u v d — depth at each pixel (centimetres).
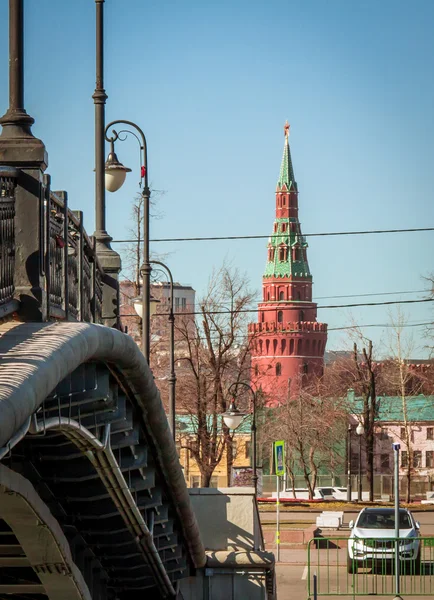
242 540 4147
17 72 1675
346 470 14075
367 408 11862
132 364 1998
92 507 2597
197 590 3994
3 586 2539
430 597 4775
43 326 1557
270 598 4184
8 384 1184
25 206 1645
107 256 2683
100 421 2102
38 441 2067
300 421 12294
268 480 13275
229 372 9812
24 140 1652
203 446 9288
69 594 2514
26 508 2023
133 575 3303
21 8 1673
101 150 2919
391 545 5041
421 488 13438
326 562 6116
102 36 2953
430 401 15912
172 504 3094
